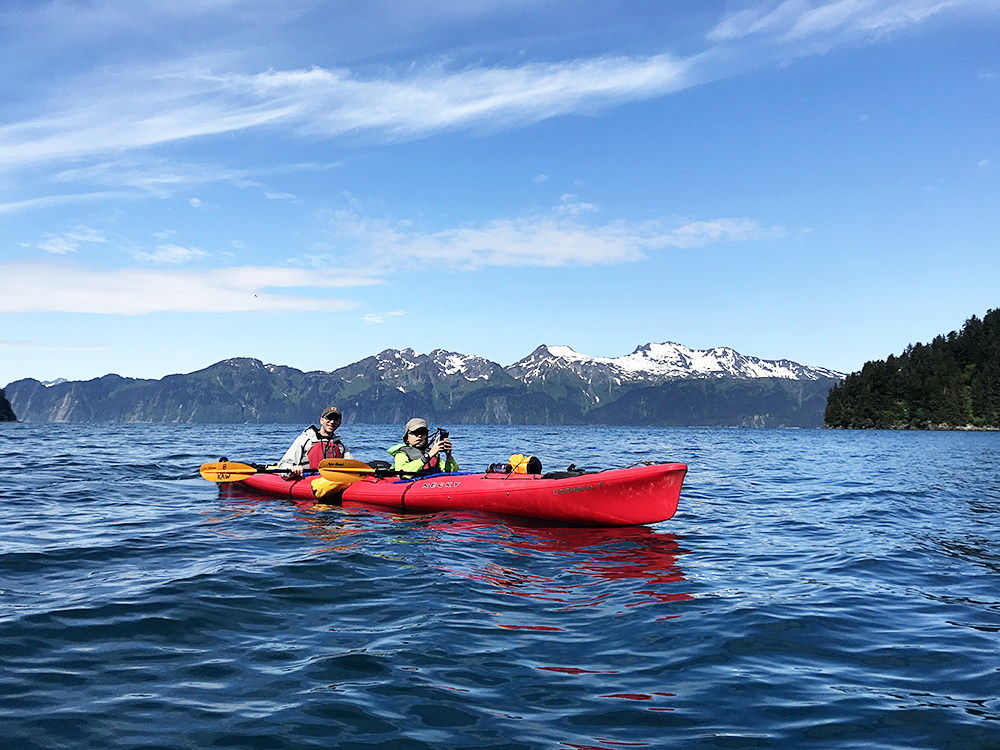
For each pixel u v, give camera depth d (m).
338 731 3.42
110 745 3.22
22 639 4.63
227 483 14.38
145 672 4.14
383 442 43.78
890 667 4.48
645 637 4.99
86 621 5.05
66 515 10.26
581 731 3.48
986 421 156.12
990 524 10.79
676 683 4.15
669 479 9.05
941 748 3.36
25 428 81.06
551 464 25.48
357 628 5.07
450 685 4.03
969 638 5.08
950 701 3.93
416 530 9.18
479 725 3.53
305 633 4.94
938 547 8.81
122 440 39.62
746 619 5.45
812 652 4.75
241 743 3.28
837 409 183.38
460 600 5.86
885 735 3.49
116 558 7.33
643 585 6.57
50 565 6.95
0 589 5.95
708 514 11.61
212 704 3.70
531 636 4.98
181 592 5.84
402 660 4.41
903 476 20.81
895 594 6.36
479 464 23.36
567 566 7.35
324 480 11.95
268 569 6.80
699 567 7.45
